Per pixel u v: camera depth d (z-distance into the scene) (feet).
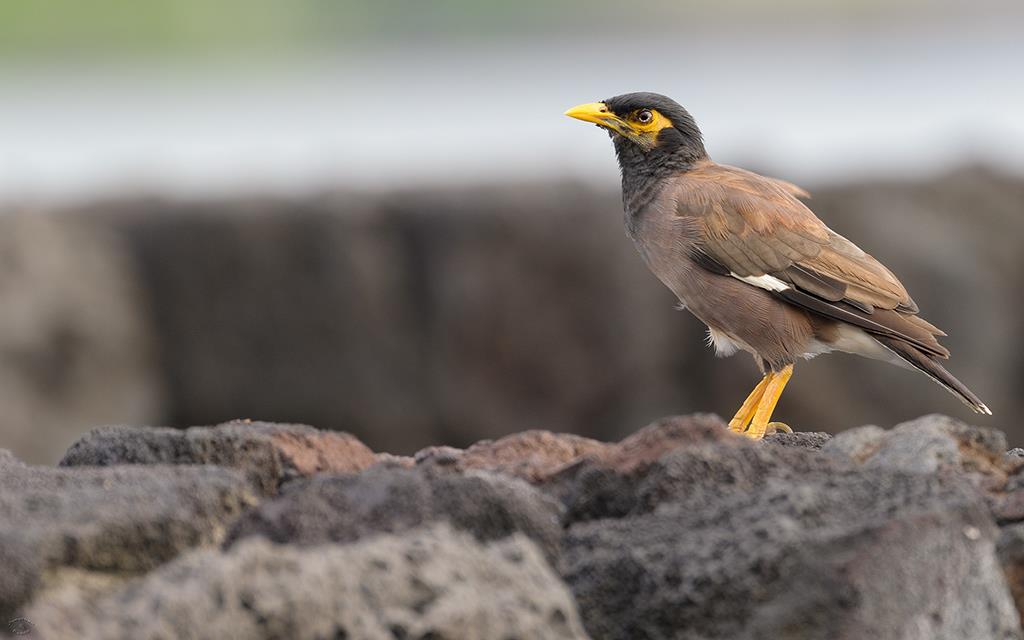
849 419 54.85
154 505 15.93
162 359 55.47
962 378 57.11
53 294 52.80
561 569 16.02
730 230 28.68
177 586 13.56
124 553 15.38
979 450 18.97
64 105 125.70
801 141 92.48
